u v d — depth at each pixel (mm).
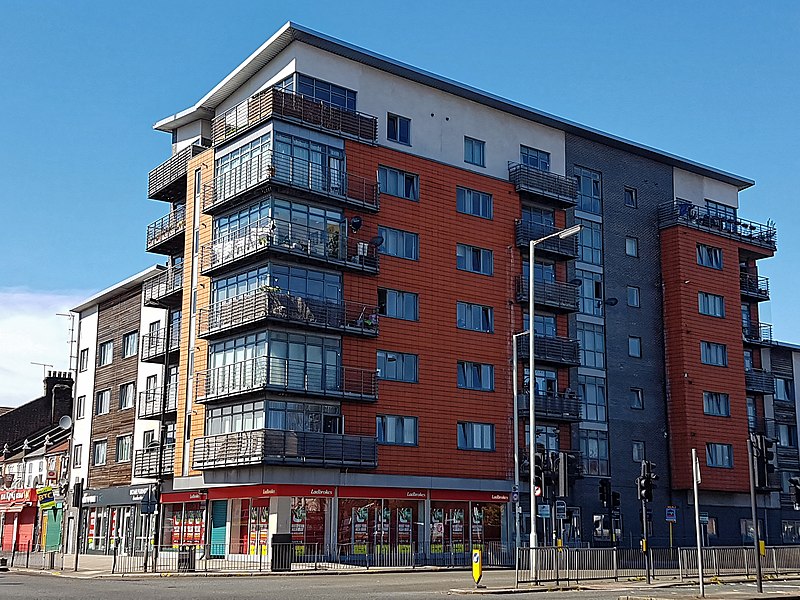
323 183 42188
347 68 44406
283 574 35000
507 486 46062
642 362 53469
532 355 32312
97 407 58219
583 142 53531
